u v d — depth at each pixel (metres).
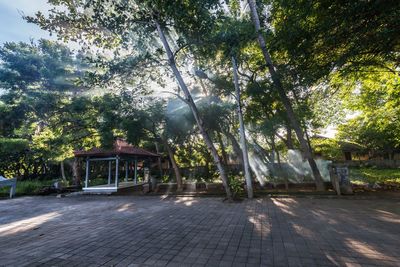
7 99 16.25
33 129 18.05
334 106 16.47
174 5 8.98
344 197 8.94
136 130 12.98
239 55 11.52
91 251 4.26
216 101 14.36
